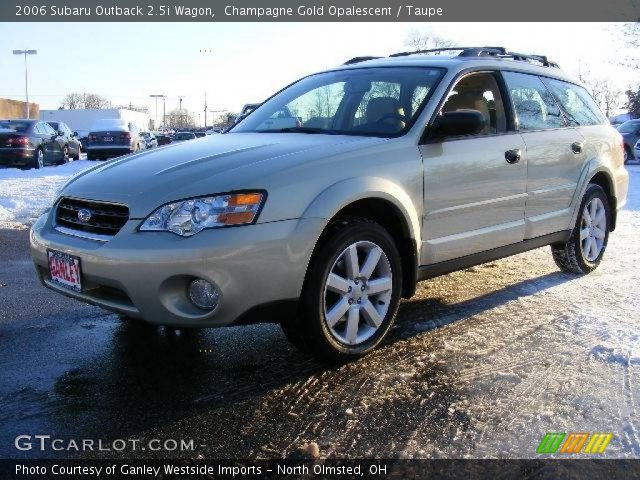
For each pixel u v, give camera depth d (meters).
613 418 2.78
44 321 4.07
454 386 3.10
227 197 2.94
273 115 4.43
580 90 5.48
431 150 3.72
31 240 3.54
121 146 22.55
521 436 2.63
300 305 3.19
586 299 4.57
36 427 2.71
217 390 3.08
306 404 2.93
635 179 13.82
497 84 4.41
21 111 61.84
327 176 3.21
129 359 3.47
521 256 6.07
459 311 4.29
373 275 3.51
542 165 4.52
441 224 3.79
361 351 3.42
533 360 3.41
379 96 4.09
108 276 2.98
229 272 2.88
